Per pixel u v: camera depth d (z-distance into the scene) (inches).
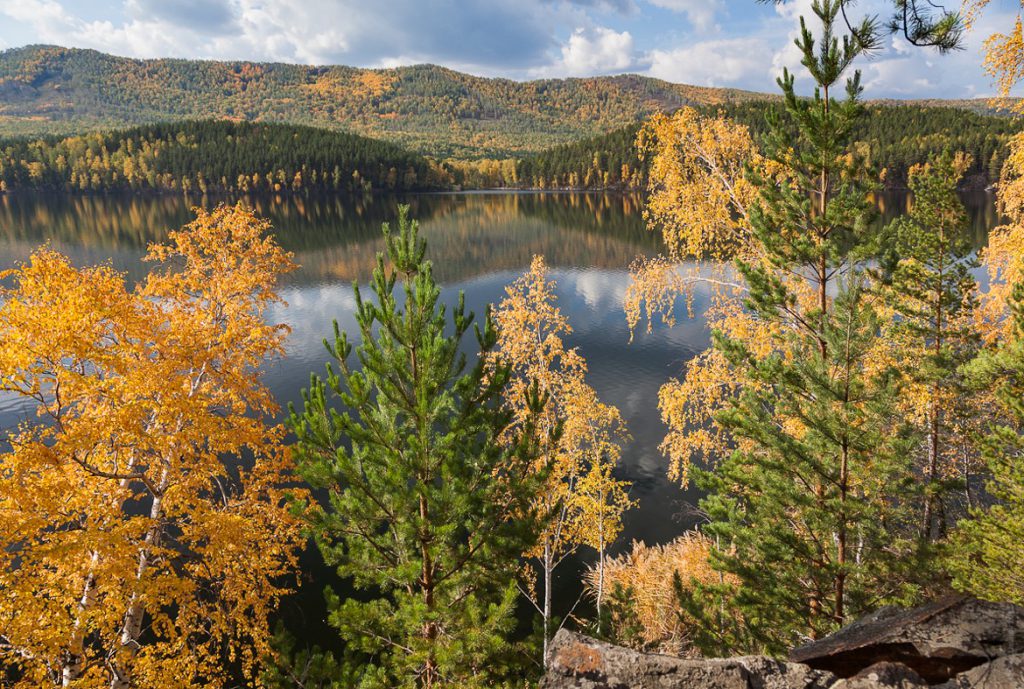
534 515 340.2
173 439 461.4
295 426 312.3
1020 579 378.3
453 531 300.7
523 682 337.1
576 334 1679.4
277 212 5393.7
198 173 7283.5
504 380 325.7
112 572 405.4
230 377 578.6
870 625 187.6
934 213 543.2
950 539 452.4
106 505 464.1
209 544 462.3
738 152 544.7
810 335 395.5
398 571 295.1
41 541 544.7
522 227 4050.2
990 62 393.1
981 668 159.0
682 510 882.1
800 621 374.0
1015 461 434.9
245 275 692.7
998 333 605.3
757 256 546.0
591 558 793.6
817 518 357.4
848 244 352.2
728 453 581.6
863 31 194.7
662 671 170.1
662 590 638.5
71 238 3398.1
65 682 421.4
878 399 340.2
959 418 543.5
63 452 420.8
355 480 302.7
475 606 307.4
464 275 2581.2
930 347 540.7
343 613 307.3
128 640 461.4
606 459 1001.5
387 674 323.6
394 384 300.4
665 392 603.2
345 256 3038.9
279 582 746.8
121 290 554.3
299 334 1742.1
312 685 335.9
